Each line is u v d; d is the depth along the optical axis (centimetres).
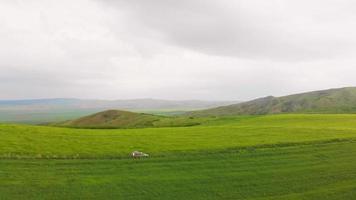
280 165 4884
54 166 4491
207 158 5203
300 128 8469
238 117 14625
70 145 5784
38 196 3469
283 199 3594
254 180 4209
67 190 3675
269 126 9119
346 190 3872
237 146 6031
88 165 4631
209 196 3678
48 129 7519
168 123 15025
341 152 5703
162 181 4094
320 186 4009
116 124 18212
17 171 4172
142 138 6850
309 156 5409
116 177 4178
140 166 4688
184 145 6119
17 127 7331
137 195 3641
